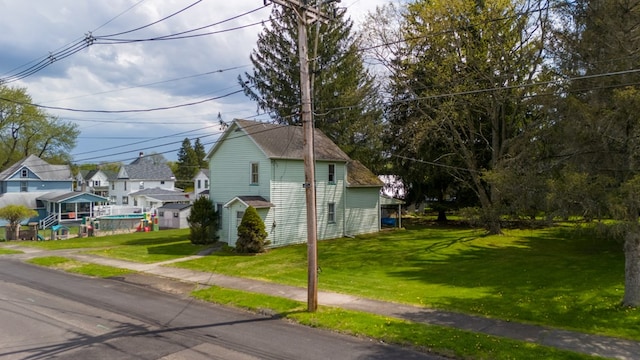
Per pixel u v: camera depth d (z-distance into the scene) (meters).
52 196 46.84
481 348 8.75
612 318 10.80
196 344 9.16
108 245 27.97
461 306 12.21
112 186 67.81
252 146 25.50
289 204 25.83
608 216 10.84
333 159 28.36
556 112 13.66
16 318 11.08
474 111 28.45
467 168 32.06
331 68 36.84
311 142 11.76
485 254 21.69
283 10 35.69
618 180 10.88
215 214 27.08
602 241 25.47
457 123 27.64
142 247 26.16
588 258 19.97
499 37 24.06
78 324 10.59
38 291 14.59
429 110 27.91
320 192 27.88
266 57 38.66
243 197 24.56
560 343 9.12
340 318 10.92
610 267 17.61
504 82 24.91
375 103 32.81
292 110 38.06
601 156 11.34
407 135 28.83
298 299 13.10
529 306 12.10
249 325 10.68
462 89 25.58
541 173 13.21
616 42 11.69
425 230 33.16
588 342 9.18
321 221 27.92
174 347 8.95
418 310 11.85
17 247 28.02
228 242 25.53
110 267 19.31
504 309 11.85
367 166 39.56
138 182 65.50
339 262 20.06
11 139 56.16
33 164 49.88
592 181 10.96
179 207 43.12
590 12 12.77
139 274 17.73
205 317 11.42
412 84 28.53
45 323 10.63
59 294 14.12
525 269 17.62
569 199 10.70
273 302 12.73
